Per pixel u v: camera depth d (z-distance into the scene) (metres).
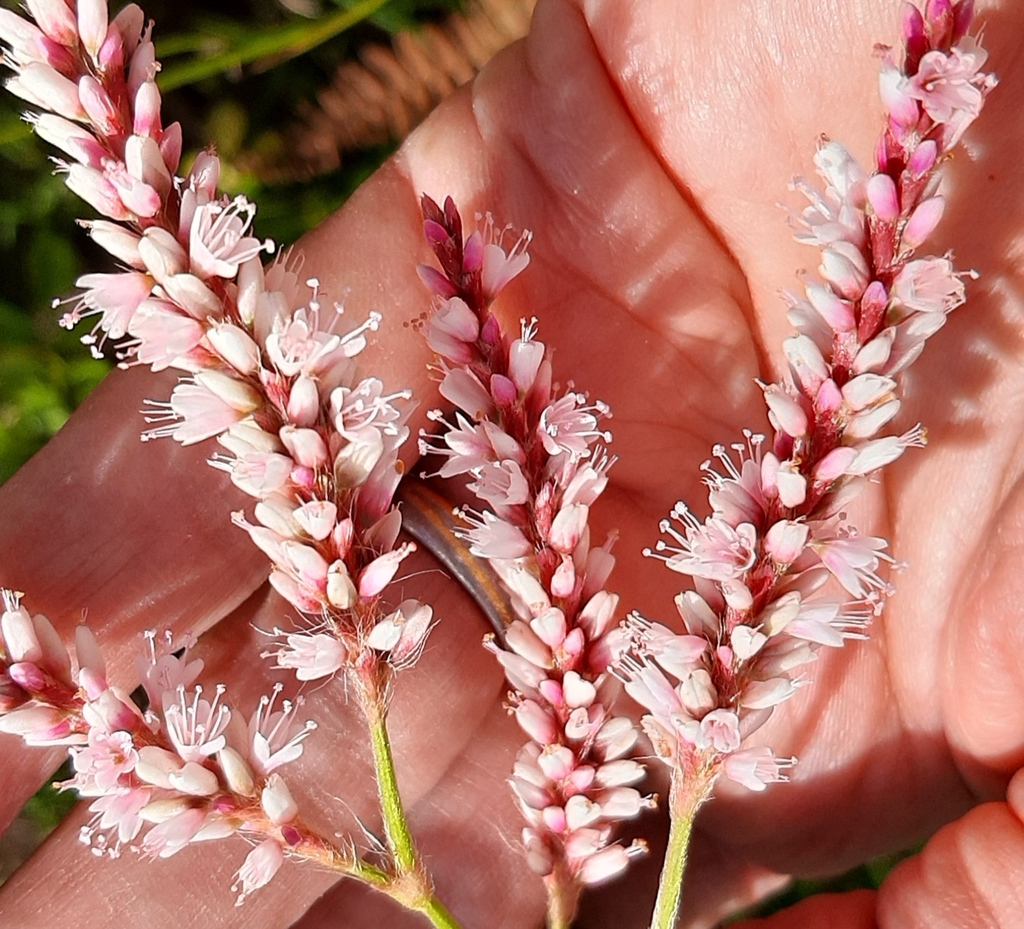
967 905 0.15
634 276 0.15
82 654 0.13
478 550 0.13
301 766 0.15
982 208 0.14
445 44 0.19
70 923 0.14
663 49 0.14
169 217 0.12
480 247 0.13
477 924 0.16
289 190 0.19
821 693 0.16
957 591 0.15
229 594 0.15
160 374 0.14
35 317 0.19
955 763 0.16
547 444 0.13
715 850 0.18
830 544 0.13
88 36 0.12
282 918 0.15
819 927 0.15
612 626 0.14
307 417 0.12
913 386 0.15
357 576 0.13
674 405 0.15
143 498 0.14
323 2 0.20
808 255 0.15
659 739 0.13
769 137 0.14
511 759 0.16
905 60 0.12
